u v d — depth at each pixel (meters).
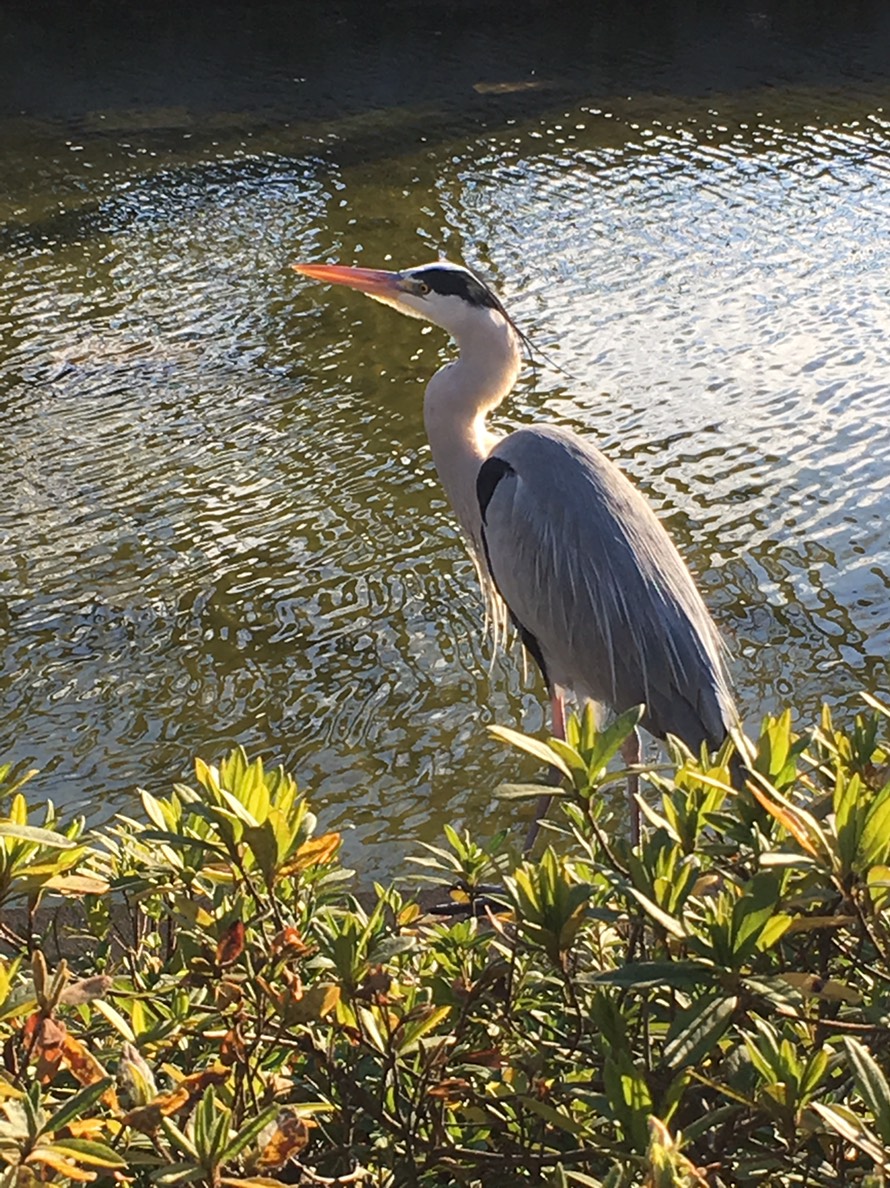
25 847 1.88
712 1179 1.69
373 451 9.87
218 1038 2.03
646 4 24.98
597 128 18.05
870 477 9.38
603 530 5.02
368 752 6.86
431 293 5.62
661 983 1.62
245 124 18.56
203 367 11.27
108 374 11.16
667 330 11.84
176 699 7.30
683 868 1.78
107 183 16.12
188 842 1.96
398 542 8.70
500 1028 2.18
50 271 13.45
